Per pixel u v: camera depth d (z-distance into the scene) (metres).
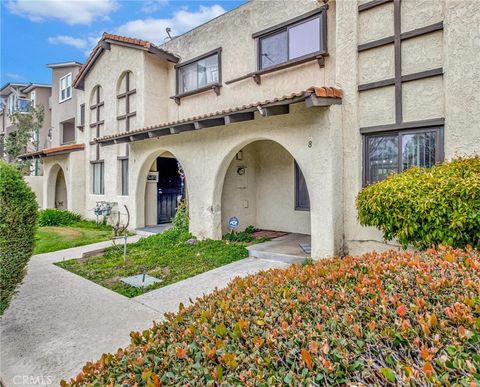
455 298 2.72
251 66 11.24
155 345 2.70
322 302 2.94
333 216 7.60
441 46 6.70
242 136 9.62
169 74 14.68
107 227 15.34
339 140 7.80
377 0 7.45
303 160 8.15
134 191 14.05
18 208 4.93
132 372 2.39
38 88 30.23
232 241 10.53
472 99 6.20
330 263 4.27
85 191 18.14
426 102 6.88
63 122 25.48
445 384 1.75
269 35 10.79
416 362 2.04
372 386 1.87
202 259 8.97
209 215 10.77
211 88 12.45
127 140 12.79
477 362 1.87
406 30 7.11
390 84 7.30
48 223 16.03
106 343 4.84
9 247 4.84
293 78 10.07
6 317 5.77
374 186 6.48
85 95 18.22
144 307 6.11
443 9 6.65
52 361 4.40
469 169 5.55
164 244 10.88
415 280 3.15
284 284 3.56
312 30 9.66
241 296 3.35
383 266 3.65
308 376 2.01
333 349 2.21
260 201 12.53
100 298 6.63
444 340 2.15
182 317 3.20
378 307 2.65
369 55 7.62
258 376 2.04
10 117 28.34
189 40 13.71
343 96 7.86
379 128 7.44
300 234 11.41
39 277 8.16
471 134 6.21
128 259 9.41
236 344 2.46
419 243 5.69
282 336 2.45
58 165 19.59
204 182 10.88
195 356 2.40
